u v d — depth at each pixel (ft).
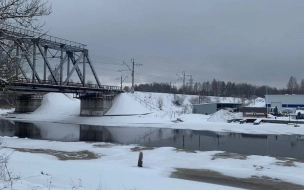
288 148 108.27
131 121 224.33
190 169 70.13
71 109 285.84
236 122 204.23
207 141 128.16
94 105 253.65
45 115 277.03
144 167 69.62
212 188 46.16
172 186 44.73
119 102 259.39
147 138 139.74
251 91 641.81
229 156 88.89
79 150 98.02
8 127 192.85
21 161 59.52
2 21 28.84
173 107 354.95
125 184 42.47
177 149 101.30
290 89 559.79
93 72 251.19
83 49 236.63
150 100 343.05
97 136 148.05
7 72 29.68
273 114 227.20
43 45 204.85
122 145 110.83
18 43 30.27
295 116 205.87
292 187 55.36
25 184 31.86
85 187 37.14
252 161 81.41
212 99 423.64
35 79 205.16
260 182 58.85
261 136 144.77
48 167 52.42
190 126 191.52
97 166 61.67
